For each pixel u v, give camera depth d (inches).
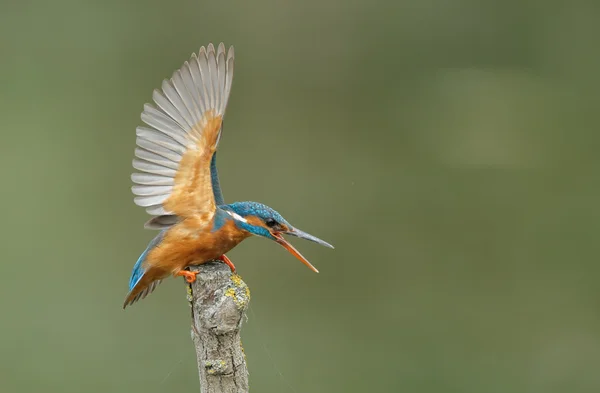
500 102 650.8
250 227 259.3
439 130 627.5
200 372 231.8
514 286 488.7
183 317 437.1
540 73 672.4
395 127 637.9
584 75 665.6
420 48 679.1
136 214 524.1
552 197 561.3
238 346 229.5
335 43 673.0
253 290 475.8
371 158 603.8
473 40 677.9
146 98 625.3
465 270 504.7
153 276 259.9
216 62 251.4
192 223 254.1
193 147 250.2
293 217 535.2
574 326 453.1
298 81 668.7
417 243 522.9
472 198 560.4
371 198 560.1
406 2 679.1
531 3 673.6
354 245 520.4
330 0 673.6
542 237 527.8
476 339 447.2
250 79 663.1
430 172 591.8
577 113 639.8
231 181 583.5
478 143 609.6
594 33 665.6
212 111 250.8
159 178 250.8
